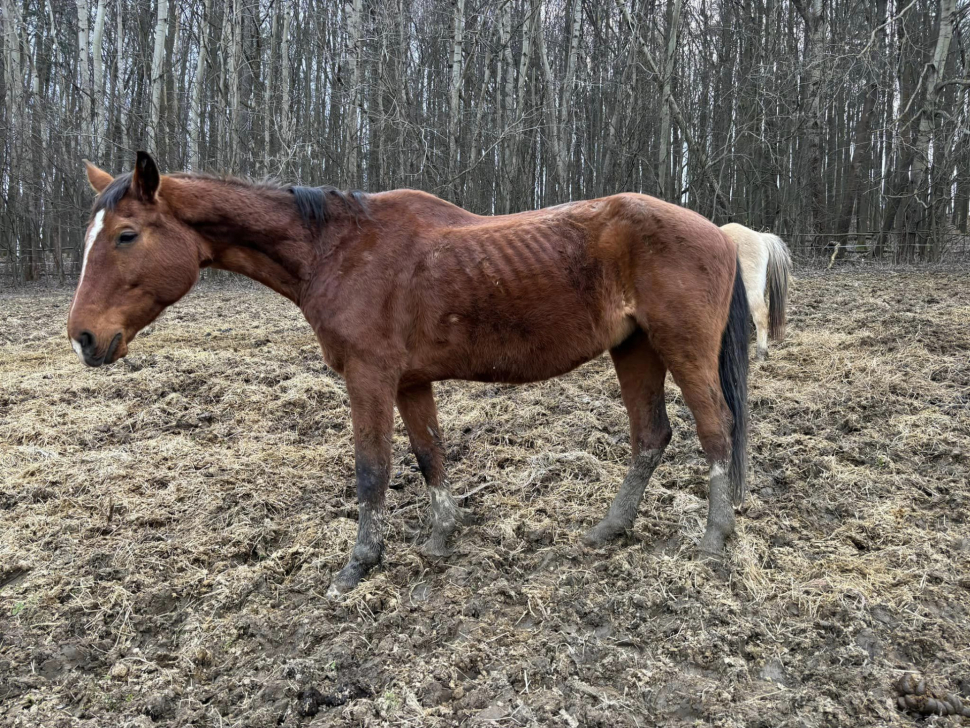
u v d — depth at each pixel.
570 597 2.68
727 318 3.00
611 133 19.20
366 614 2.66
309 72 23.31
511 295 2.79
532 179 20.16
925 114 15.26
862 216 20.80
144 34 22.14
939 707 2.01
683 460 4.05
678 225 2.81
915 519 3.18
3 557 3.14
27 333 8.78
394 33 18.00
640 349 3.11
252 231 2.83
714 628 2.42
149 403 5.44
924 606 2.53
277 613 2.69
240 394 5.54
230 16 16.89
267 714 2.13
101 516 3.54
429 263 2.82
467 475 4.00
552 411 4.99
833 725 1.98
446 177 17.48
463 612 2.64
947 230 16.95
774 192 18.80
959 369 5.25
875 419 4.44
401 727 2.02
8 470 4.12
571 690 2.17
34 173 16.48
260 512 3.54
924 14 19.11
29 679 2.37
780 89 17.47
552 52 23.00
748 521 3.23
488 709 2.11
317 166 19.11
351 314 2.78
